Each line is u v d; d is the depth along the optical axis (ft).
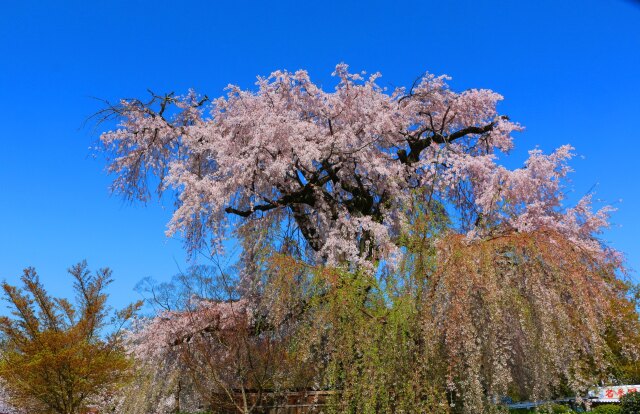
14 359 45.55
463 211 53.16
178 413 43.19
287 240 39.34
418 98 56.03
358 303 28.76
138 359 44.21
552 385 26.89
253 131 46.62
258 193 47.73
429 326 25.84
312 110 52.01
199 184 43.60
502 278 26.48
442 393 25.77
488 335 25.59
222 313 41.52
